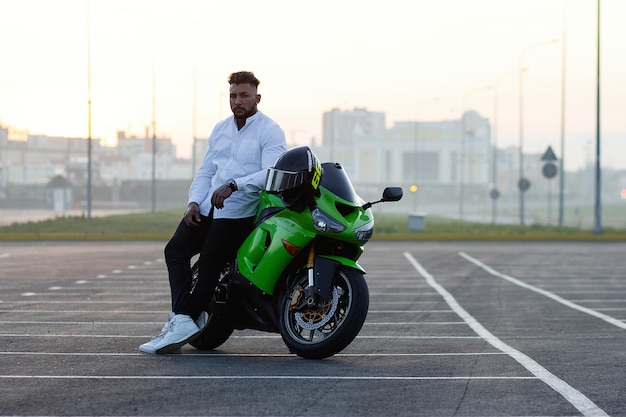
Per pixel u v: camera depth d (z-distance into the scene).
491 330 13.77
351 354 10.77
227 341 11.83
